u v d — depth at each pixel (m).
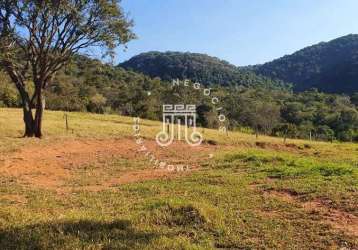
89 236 8.34
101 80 78.81
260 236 8.63
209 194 12.51
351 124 66.75
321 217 9.82
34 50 28.70
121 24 29.14
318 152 29.34
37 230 8.60
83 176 17.36
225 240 8.35
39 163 19.81
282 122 66.75
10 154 21.05
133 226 9.05
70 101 65.19
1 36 27.11
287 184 13.48
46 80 29.73
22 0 26.66
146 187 14.16
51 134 31.11
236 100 63.00
